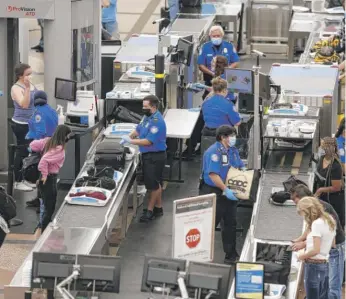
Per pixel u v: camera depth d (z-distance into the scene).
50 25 24.28
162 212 22.02
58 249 17.86
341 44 29.20
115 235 20.80
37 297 16.70
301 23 32.62
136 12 38.00
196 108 25.11
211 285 15.29
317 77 25.27
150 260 15.49
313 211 16.95
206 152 19.80
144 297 18.67
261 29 33.44
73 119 23.23
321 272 17.11
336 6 33.88
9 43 24.48
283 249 17.41
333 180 20.30
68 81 23.27
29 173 21.16
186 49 24.95
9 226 20.92
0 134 24.14
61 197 22.77
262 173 21.30
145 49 27.03
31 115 22.98
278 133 21.64
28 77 23.05
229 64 26.73
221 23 33.28
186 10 32.09
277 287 16.83
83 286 15.53
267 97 21.84
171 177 23.88
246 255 18.34
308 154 21.97
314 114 23.14
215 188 19.77
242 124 23.06
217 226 21.47
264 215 19.78
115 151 21.38
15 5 23.80
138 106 24.20
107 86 26.88
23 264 17.66
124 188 20.69
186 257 17.70
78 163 23.11
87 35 25.20
